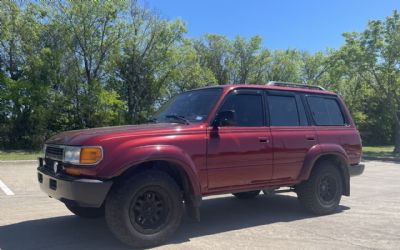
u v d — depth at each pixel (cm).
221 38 3781
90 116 2778
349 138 769
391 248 538
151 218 534
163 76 3145
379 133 4069
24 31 2584
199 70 3319
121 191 512
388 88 2780
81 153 510
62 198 529
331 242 563
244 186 623
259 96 666
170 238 575
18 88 2500
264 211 759
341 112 789
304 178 689
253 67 3825
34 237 579
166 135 550
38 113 2562
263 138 641
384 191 1030
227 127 609
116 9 2759
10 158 1822
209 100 623
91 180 500
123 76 3077
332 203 738
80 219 683
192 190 562
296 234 603
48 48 2523
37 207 784
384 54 2642
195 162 566
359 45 2697
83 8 2659
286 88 714
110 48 2839
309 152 697
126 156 512
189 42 3228
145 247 529
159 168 572
